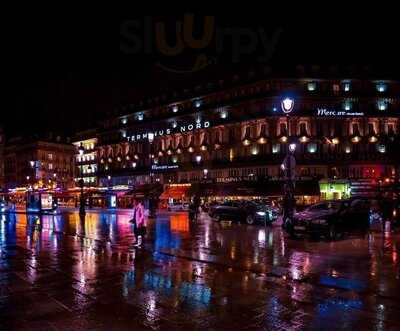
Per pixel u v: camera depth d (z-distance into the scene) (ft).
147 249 55.52
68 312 26.91
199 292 31.83
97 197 249.96
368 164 173.68
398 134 179.32
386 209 84.64
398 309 27.37
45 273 39.58
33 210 172.35
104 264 44.34
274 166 180.04
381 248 55.83
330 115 178.09
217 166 199.62
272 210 105.09
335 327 23.97
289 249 54.70
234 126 198.39
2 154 396.37
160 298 30.17
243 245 58.95
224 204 110.32
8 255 51.37
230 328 23.84
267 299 29.81
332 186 168.66
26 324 24.61
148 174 237.45
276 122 182.80
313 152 179.52
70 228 92.53
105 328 23.85
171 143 230.07
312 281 35.04
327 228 64.54
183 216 144.46
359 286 33.09
